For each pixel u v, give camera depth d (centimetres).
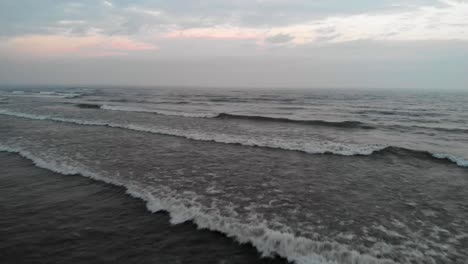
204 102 4269
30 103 3512
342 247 427
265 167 899
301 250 415
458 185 760
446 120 2331
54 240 451
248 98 5462
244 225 493
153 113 2520
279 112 2872
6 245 435
